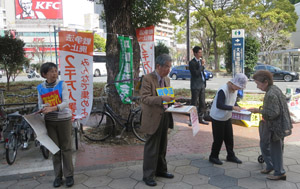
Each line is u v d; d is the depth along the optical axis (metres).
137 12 7.31
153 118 3.13
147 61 6.45
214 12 25.05
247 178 3.47
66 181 3.30
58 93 3.12
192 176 3.56
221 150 4.57
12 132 4.06
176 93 10.17
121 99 5.14
